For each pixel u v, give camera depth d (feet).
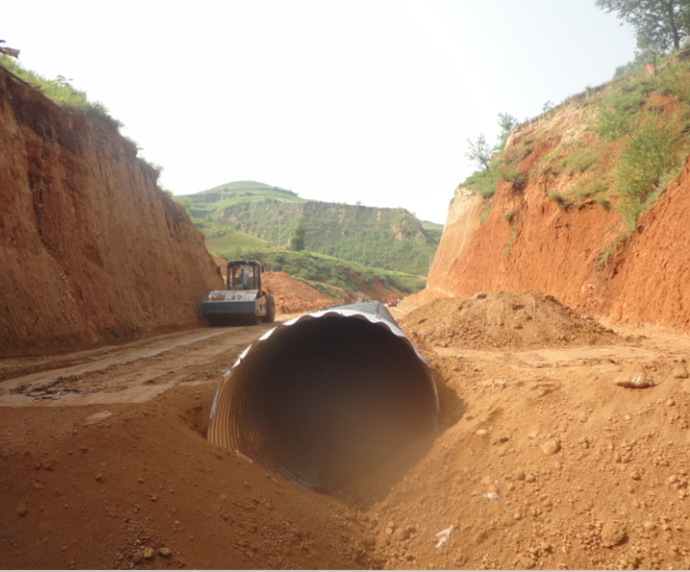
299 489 16.69
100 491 12.34
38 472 12.43
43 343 39.83
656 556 10.11
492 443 15.49
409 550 13.19
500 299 44.01
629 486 11.93
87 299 49.78
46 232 47.93
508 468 14.23
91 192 57.93
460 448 16.02
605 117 71.00
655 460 12.29
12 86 47.98
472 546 12.26
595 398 15.42
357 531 14.43
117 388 24.43
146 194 76.18
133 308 58.39
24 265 41.78
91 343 45.44
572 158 76.74
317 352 29.50
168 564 10.83
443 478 15.11
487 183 131.23
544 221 78.95
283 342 24.62
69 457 13.21
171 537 11.60
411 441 19.97
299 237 393.29
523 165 98.68
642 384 14.82
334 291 279.90
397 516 14.69
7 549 10.53
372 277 368.68
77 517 11.48
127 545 11.05
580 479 12.72
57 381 26.94
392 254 572.10
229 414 19.15
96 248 56.24
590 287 56.85
